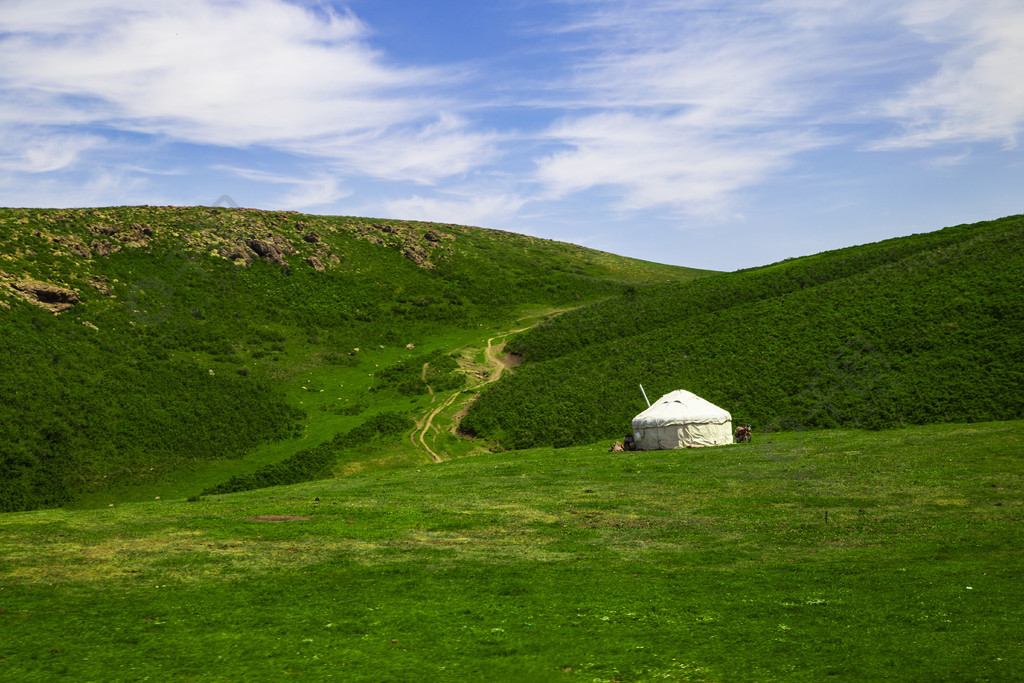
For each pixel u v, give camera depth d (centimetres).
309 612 1277
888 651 995
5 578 1485
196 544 1848
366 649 1079
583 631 1160
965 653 965
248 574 1551
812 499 2302
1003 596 1235
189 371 5672
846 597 1298
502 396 5375
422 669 991
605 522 2139
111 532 1997
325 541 1911
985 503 2083
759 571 1534
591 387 5262
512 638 1127
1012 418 3606
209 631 1166
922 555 1591
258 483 3969
